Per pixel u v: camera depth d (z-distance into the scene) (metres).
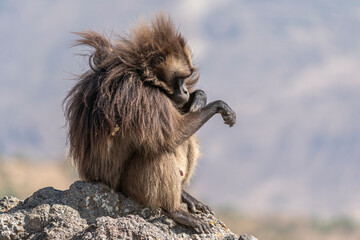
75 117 30.67
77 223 27.69
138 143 29.22
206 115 31.11
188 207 32.62
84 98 29.95
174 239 27.56
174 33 31.73
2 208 30.38
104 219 26.34
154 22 31.75
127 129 29.11
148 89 29.73
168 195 29.58
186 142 32.50
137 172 29.66
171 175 29.56
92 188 29.56
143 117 28.92
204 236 29.14
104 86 29.44
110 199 29.59
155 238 25.62
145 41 30.80
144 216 29.92
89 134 30.08
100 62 31.11
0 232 27.47
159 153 29.47
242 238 27.38
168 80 30.94
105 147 29.45
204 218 31.56
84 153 30.52
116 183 30.31
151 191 29.50
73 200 29.17
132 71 30.05
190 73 31.75
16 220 27.91
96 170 30.39
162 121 29.33
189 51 32.47
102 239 25.39
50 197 30.34
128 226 25.89
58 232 27.08
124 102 29.16
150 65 30.52
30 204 29.84
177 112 30.61
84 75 31.34
